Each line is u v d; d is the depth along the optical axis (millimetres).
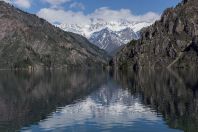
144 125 81562
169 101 119312
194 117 89938
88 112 100688
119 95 144000
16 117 92938
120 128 79000
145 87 176125
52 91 165875
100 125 82438
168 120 86688
